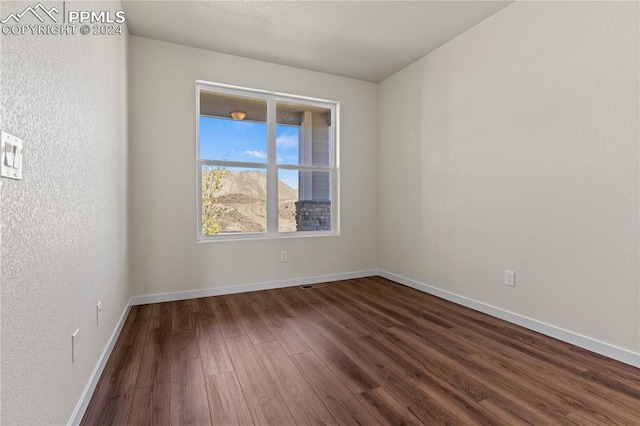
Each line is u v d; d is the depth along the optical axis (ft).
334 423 4.52
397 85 12.53
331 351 6.75
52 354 3.59
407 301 10.23
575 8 6.92
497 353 6.64
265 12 8.59
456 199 10.00
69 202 4.18
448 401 5.02
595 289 6.66
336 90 12.89
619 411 4.76
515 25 8.16
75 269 4.40
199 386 5.44
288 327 8.08
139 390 5.31
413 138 11.75
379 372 5.90
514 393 5.23
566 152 7.12
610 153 6.40
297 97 12.34
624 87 6.18
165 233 10.21
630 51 6.08
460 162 9.84
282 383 5.54
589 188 6.73
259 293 11.18
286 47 10.54
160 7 8.32
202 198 11.10
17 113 2.84
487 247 9.00
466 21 9.08
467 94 9.57
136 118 9.81
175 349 6.82
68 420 4.09
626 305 6.21
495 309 8.77
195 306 9.72
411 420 4.58
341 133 13.05
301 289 11.69
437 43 10.32
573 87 6.97
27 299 3.01
